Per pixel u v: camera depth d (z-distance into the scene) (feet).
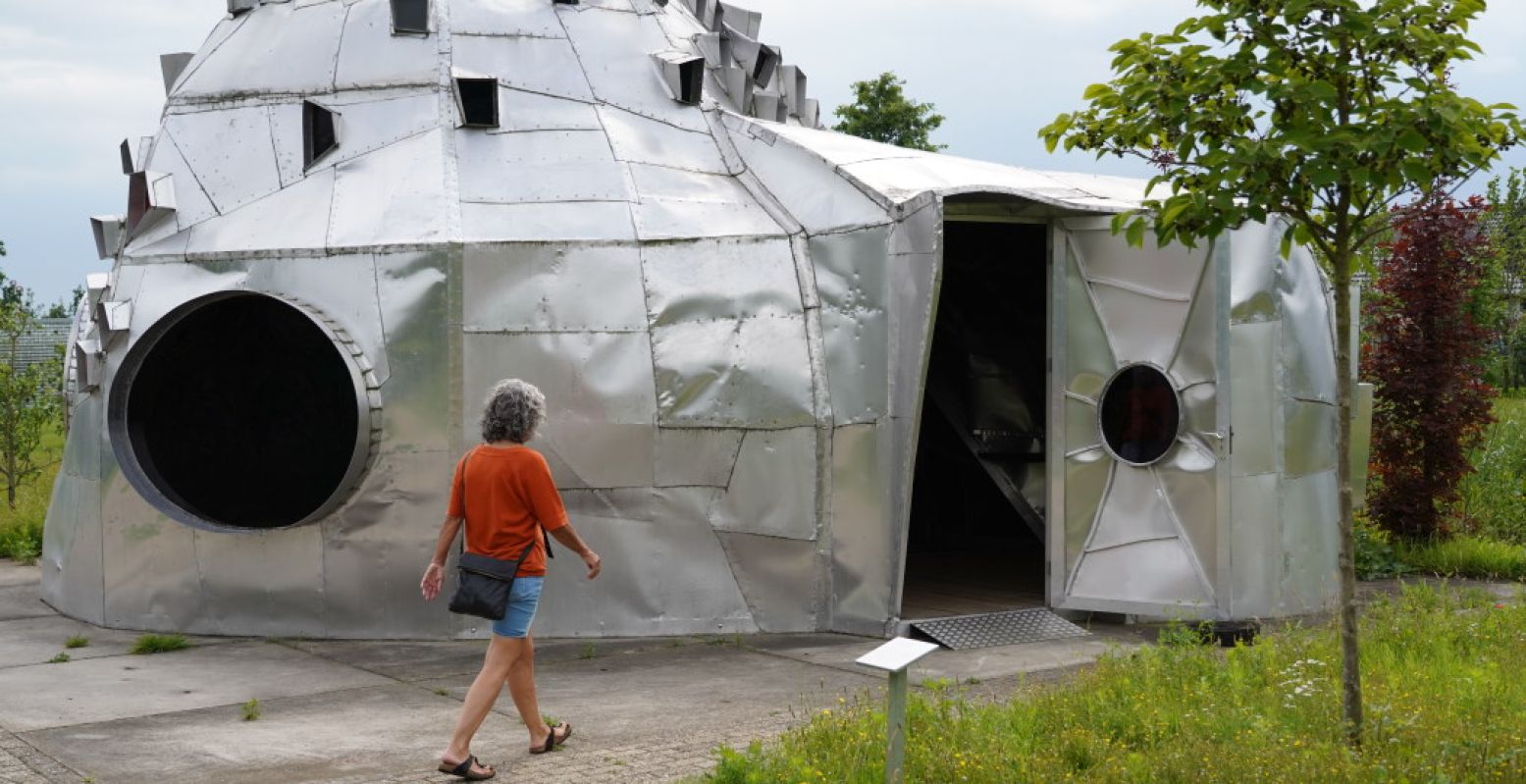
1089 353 35.24
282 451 34.17
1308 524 36.52
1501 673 25.66
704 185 36.22
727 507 33.71
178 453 34.88
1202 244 33.78
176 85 39.29
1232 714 21.88
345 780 20.76
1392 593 41.11
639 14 39.70
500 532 21.07
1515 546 49.29
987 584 40.45
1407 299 48.21
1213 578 33.65
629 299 33.71
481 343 32.96
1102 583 34.94
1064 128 22.77
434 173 34.53
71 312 95.71
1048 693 24.17
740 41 42.78
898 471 32.58
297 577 33.30
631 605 33.27
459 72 36.24
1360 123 20.02
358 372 32.53
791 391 33.65
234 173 36.50
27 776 21.26
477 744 22.91
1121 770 19.08
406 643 32.58
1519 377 116.98
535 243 33.50
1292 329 35.78
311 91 36.94
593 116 36.58
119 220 38.32
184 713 25.59
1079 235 35.37
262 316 34.14
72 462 37.42
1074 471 35.42
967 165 38.09
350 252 33.50
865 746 20.01
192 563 34.06
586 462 33.06
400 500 32.81
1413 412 48.01
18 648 32.50
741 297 34.12
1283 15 19.95
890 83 104.94
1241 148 19.86
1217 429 33.55
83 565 36.11
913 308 32.35
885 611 32.73
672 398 33.47
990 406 45.39
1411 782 18.57
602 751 22.36
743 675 28.91
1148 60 21.38
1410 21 19.89
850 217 33.99
